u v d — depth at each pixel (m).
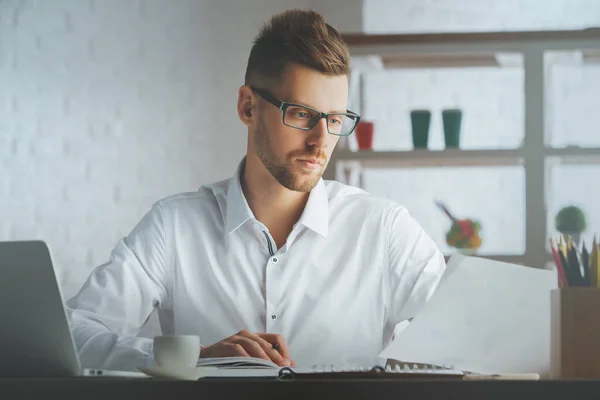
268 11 4.14
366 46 3.72
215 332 2.13
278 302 2.12
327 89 1.94
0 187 4.09
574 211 2.14
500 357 1.44
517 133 3.98
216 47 4.14
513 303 1.46
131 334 2.08
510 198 3.93
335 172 3.73
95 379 1.05
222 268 2.15
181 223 2.19
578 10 4.02
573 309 1.28
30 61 4.14
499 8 4.07
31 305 1.23
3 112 4.12
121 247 2.15
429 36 3.67
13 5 4.16
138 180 4.09
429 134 3.73
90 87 4.13
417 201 3.99
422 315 1.49
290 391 1.01
